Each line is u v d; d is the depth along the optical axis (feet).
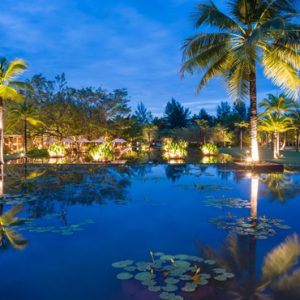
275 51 36.88
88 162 60.08
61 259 11.43
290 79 37.22
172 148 69.10
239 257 11.51
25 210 19.38
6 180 33.86
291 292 8.91
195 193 25.32
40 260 11.34
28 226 15.70
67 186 29.30
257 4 39.42
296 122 91.56
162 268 10.51
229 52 41.14
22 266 10.84
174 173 39.83
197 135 151.02
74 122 107.45
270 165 42.55
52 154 79.20
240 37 41.29
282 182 31.45
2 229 15.24
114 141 99.30
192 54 41.01
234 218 17.34
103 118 109.09
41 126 106.01
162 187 28.48
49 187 28.73
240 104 45.11
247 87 44.60
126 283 9.47
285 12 38.75
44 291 9.07
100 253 12.02
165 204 21.11
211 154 84.94
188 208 19.86
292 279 9.70
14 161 64.80
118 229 15.24
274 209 19.51
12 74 54.95
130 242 13.32
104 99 110.83
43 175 38.52
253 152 44.42
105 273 10.20
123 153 95.61
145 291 8.96
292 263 10.94
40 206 20.52
